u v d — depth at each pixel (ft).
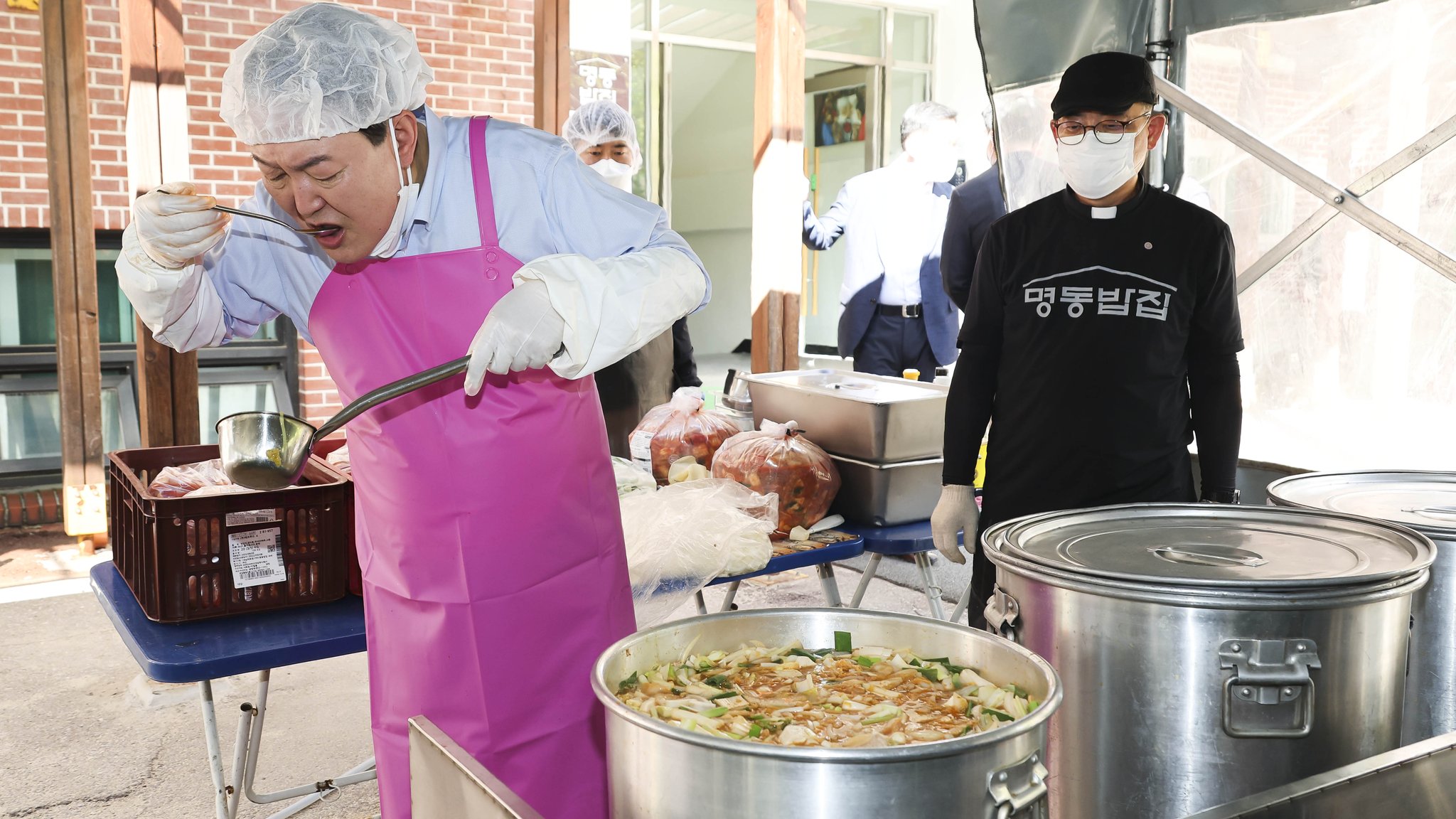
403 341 4.60
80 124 13.91
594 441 5.04
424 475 4.65
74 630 12.23
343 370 4.84
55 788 8.64
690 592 6.66
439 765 2.89
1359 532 4.03
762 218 14.65
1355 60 7.42
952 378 6.82
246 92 3.83
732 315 43.50
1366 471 5.24
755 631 3.45
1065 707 3.43
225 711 10.25
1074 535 4.11
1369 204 7.45
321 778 8.94
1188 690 3.18
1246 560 3.66
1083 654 3.35
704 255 44.24
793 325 14.92
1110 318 6.06
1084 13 8.55
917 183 16.03
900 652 3.36
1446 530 3.79
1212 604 3.11
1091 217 6.13
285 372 18.92
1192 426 6.47
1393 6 7.20
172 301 4.82
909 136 15.84
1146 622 3.20
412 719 3.09
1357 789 2.60
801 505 7.47
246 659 5.39
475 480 4.63
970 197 12.80
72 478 14.58
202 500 5.83
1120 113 5.71
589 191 4.61
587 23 23.94
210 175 17.62
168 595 5.81
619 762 2.57
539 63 13.76
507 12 19.85
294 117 3.81
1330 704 3.19
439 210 4.50
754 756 2.26
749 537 6.88
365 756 9.37
